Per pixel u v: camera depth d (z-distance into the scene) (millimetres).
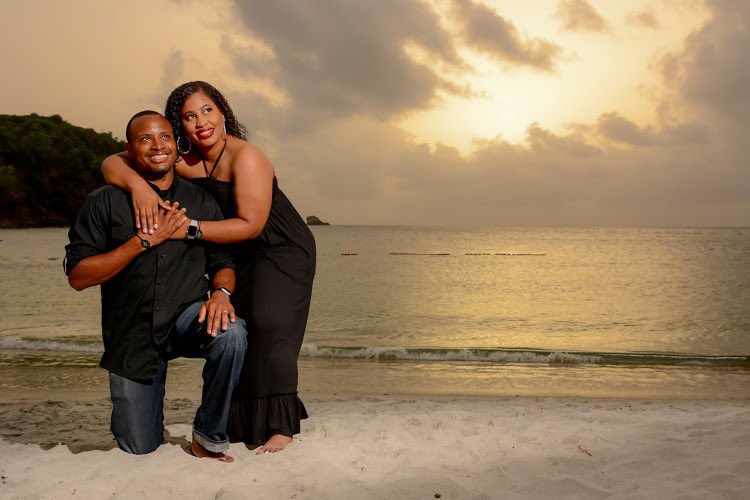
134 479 3033
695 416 4957
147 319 3334
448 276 35625
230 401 3508
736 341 14516
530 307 21484
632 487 2883
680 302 23328
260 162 3570
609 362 10938
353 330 15836
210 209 3510
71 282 3283
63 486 2965
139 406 3441
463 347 12898
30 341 11969
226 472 3164
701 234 170750
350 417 5109
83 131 141000
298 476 3031
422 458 3471
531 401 7270
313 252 3871
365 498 2779
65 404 6410
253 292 3676
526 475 3139
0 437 4723
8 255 47469
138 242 3188
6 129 131875
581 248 78875
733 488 2738
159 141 3264
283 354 3652
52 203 130500
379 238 116062
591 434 4102
